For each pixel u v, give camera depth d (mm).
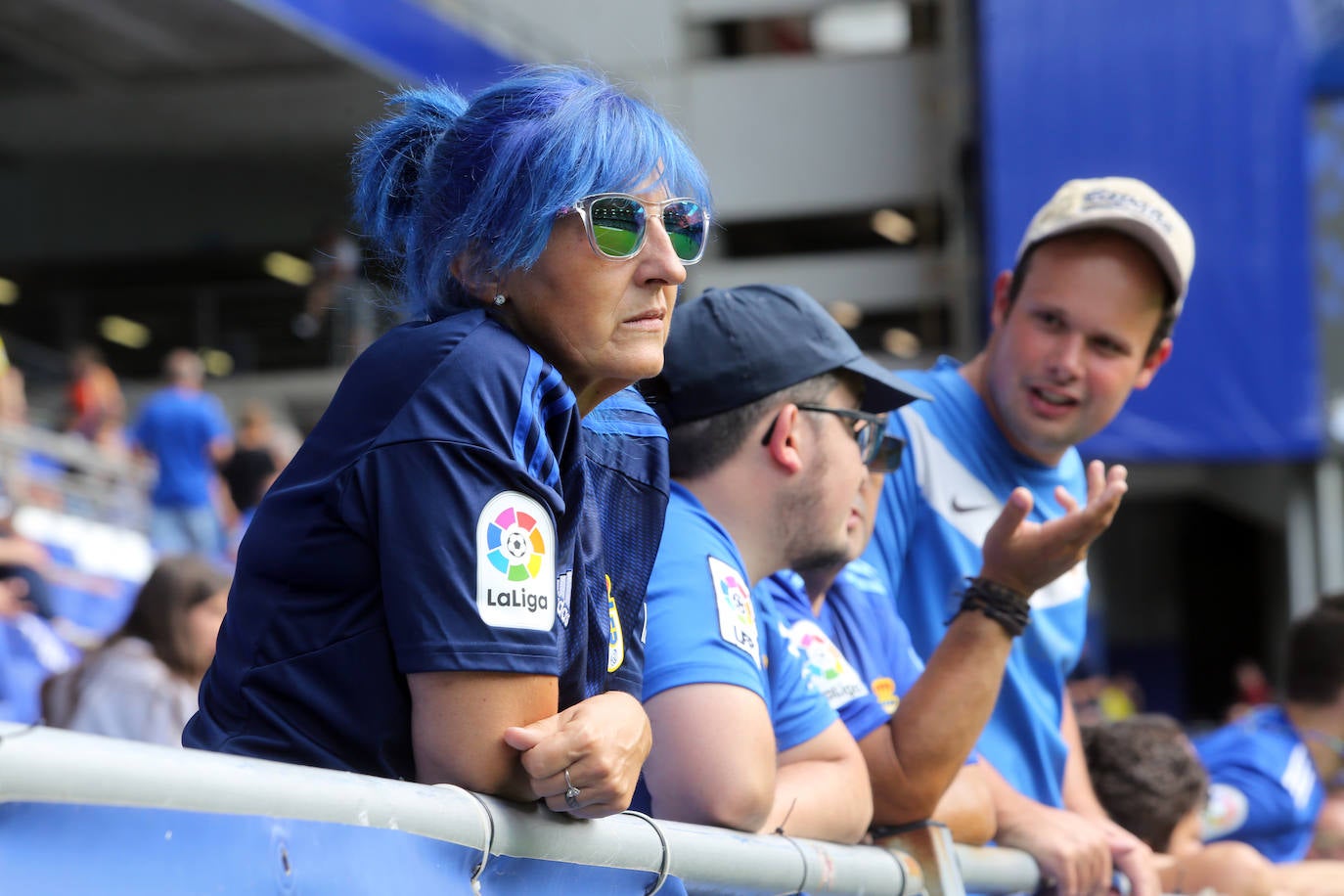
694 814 4184
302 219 48250
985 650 4992
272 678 3123
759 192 45344
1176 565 53281
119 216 48531
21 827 2039
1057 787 6809
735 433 4734
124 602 23078
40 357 35875
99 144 45875
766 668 4801
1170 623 53156
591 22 44594
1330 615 9602
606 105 3355
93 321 40219
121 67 39156
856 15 46094
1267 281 38375
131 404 39406
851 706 5113
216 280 48312
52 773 2061
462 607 2971
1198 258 38562
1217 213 38531
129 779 2184
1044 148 38938
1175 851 8000
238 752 3088
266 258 48312
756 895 4098
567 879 3346
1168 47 38781
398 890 2754
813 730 4797
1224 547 52844
